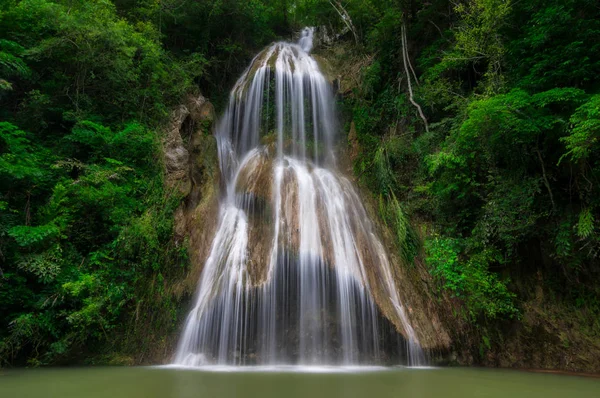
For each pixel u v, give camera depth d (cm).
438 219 1227
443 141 1322
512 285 1056
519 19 1210
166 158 1247
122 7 1702
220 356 890
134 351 905
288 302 942
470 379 709
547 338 952
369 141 1579
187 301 980
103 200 1038
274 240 1031
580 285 1005
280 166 1380
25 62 1180
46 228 900
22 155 992
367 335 920
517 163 1074
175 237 1086
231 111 1770
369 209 1270
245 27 2000
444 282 1053
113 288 930
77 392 564
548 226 1038
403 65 1673
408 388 609
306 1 2439
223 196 1323
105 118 1269
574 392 599
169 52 1672
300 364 891
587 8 986
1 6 1149
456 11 1433
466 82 1449
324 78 1812
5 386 613
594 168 935
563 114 960
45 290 888
